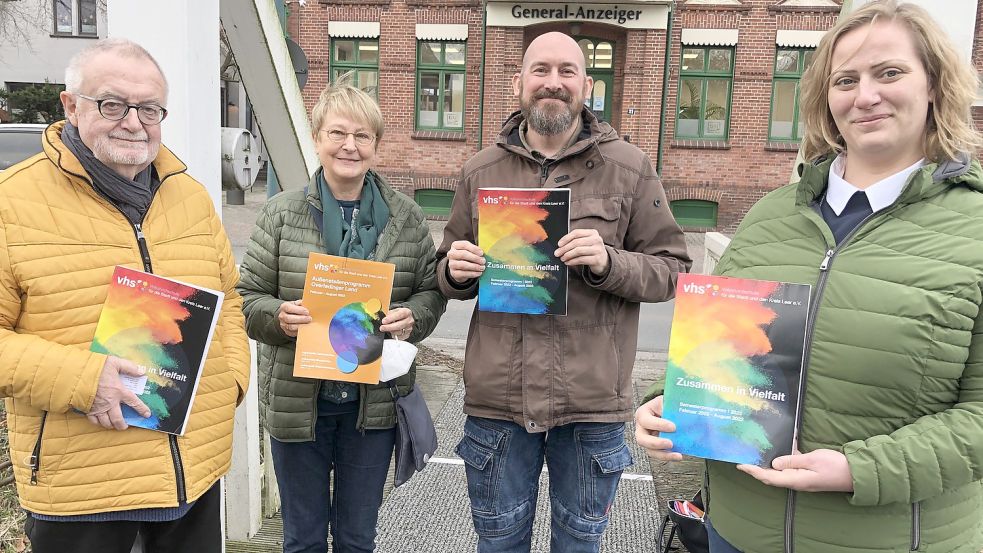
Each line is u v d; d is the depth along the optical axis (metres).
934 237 1.29
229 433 1.84
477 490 2.19
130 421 1.58
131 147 1.58
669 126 13.82
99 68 1.54
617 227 2.11
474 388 2.17
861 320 1.30
